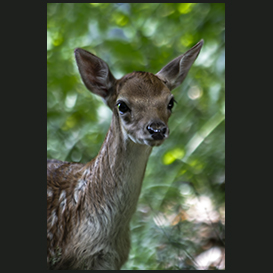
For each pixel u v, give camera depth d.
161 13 14.22
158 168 12.66
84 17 14.43
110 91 8.66
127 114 7.98
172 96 8.21
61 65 14.05
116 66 13.97
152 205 12.09
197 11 14.05
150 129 7.59
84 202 8.73
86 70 8.66
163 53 13.79
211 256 10.84
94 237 8.57
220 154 12.73
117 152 8.45
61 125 13.49
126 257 9.09
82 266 8.62
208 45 13.83
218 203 12.18
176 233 11.08
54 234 8.92
